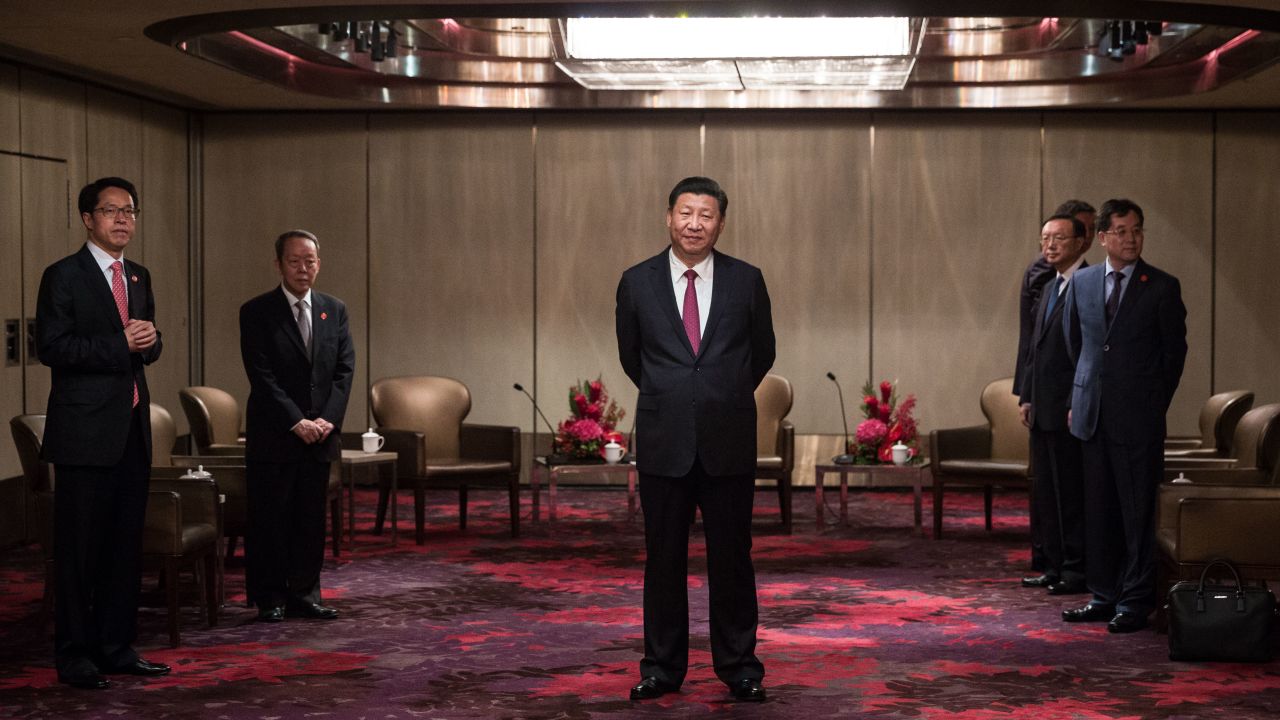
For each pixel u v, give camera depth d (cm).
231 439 820
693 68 864
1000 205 1094
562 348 1122
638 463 470
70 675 491
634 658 538
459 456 904
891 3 666
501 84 1070
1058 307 660
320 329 620
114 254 502
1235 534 534
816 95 1066
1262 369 1086
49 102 885
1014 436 877
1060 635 579
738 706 464
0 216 822
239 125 1118
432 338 1127
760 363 485
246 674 512
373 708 464
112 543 504
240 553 794
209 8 699
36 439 578
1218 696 476
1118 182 1088
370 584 702
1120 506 599
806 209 1105
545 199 1116
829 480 1111
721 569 470
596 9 676
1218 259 1084
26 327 848
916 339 1104
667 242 1112
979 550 814
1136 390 586
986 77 1028
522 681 502
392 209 1122
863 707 463
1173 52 933
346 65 1019
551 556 793
